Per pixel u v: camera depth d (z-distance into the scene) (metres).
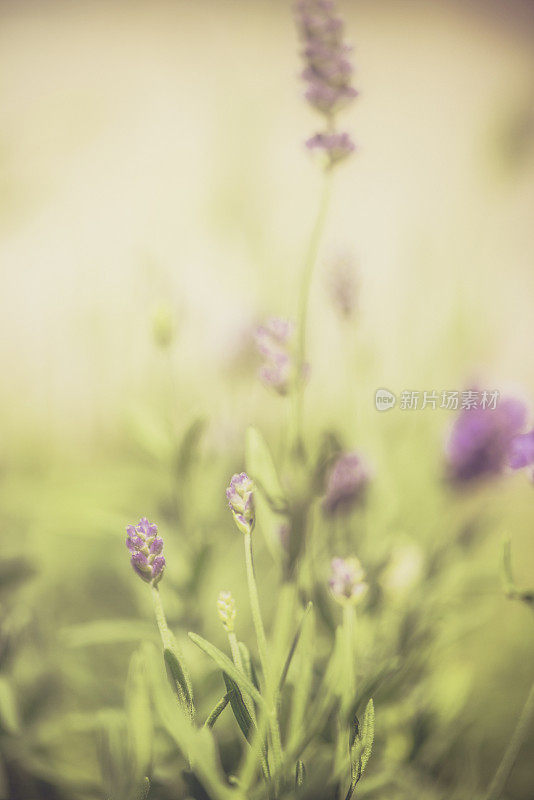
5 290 1.58
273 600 0.86
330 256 0.84
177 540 0.82
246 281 1.10
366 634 0.80
